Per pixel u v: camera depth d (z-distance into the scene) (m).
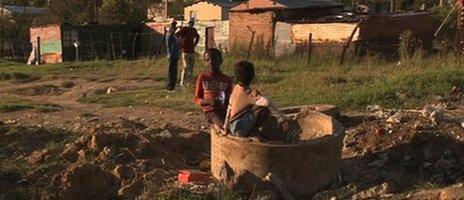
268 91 13.18
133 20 45.75
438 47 20.25
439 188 6.09
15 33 42.94
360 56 20.08
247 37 25.94
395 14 22.48
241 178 6.50
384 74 13.77
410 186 6.64
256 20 25.52
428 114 8.41
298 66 19.00
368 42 20.83
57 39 33.22
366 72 14.84
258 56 22.16
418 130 7.84
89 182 7.29
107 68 22.02
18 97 15.70
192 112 11.17
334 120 7.24
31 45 36.03
